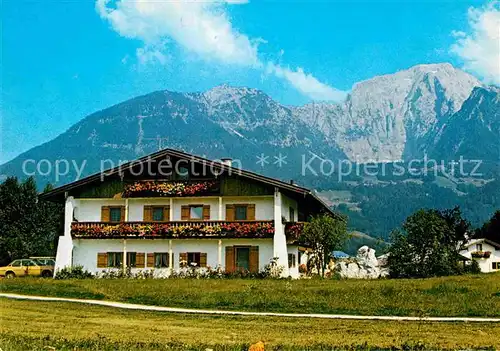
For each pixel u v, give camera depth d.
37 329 20.36
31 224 68.25
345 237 45.91
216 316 25.08
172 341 18.12
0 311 24.83
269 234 44.28
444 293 29.39
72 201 47.66
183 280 38.38
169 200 47.19
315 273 49.16
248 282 36.31
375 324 22.92
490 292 29.16
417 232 45.09
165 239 46.34
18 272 48.16
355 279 41.56
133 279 40.19
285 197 47.00
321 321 23.80
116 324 22.03
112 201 47.88
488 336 20.02
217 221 45.09
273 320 23.98
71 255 47.06
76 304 28.38
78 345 16.92
